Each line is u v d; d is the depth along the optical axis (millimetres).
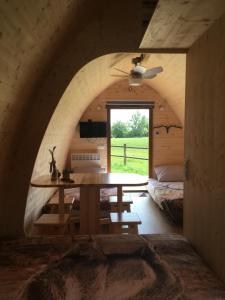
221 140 1919
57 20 2273
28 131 3023
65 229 3600
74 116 5289
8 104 2387
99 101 6605
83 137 6520
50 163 3904
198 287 1838
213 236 2061
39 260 2236
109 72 4992
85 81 4082
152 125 6785
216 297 1726
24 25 1896
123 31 2828
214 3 1708
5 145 2713
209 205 2143
